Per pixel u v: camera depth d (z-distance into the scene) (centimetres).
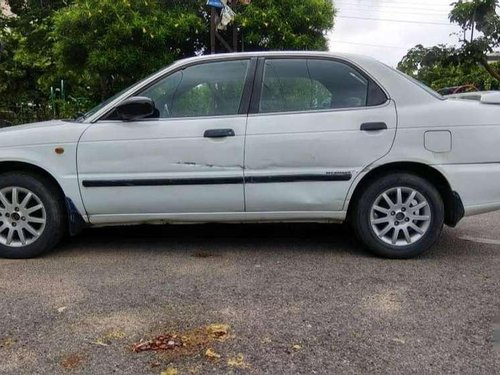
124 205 447
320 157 441
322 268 435
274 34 880
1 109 1301
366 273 423
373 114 443
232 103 451
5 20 1377
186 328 323
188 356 290
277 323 330
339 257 465
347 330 321
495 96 457
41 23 1289
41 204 453
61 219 460
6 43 1295
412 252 456
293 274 420
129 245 503
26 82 1361
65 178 442
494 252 483
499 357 290
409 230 457
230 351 296
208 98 454
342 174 442
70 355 292
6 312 346
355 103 450
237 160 440
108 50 821
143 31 802
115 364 282
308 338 311
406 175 450
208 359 287
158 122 444
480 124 443
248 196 445
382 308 354
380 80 452
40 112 1266
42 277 412
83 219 452
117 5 813
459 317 340
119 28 805
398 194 453
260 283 400
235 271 427
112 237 531
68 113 1128
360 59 458
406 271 428
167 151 439
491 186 443
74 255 471
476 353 294
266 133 441
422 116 442
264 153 440
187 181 441
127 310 350
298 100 453
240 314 344
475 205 446
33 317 339
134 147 439
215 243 511
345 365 282
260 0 882
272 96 453
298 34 910
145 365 281
